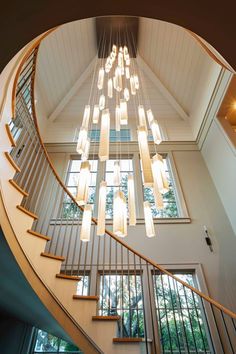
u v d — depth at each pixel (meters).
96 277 3.59
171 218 4.32
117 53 4.09
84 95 6.23
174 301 3.47
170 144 5.64
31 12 1.10
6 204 2.01
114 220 1.99
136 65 6.00
